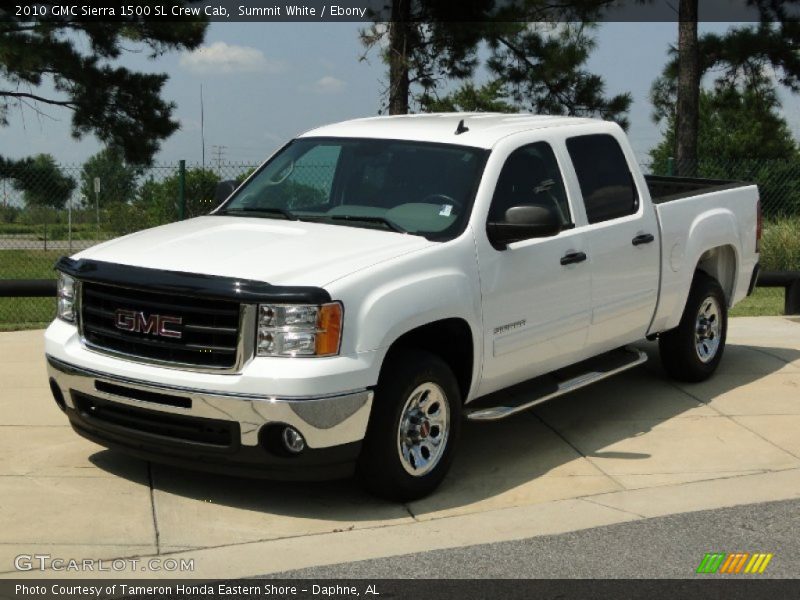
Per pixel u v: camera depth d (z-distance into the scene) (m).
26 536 5.61
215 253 6.11
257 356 5.68
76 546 5.51
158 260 6.04
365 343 5.76
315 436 5.68
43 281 11.41
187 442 5.88
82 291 6.20
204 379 5.70
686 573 5.29
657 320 8.21
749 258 9.36
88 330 6.19
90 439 6.38
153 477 6.52
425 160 6.91
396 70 22.12
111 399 6.05
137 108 25.36
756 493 6.49
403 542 5.66
